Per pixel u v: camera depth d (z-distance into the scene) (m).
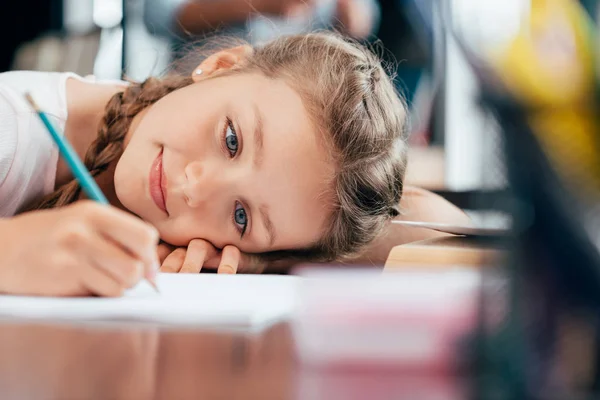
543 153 0.27
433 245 0.85
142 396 0.30
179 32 2.28
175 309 0.55
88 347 0.42
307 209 1.17
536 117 0.27
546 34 0.27
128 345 0.43
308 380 0.34
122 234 0.64
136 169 1.17
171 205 1.15
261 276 0.90
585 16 0.27
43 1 2.53
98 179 1.27
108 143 1.26
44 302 0.59
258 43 1.41
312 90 1.20
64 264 0.63
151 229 0.65
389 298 0.35
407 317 0.35
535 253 0.28
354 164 1.21
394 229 1.37
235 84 1.20
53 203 1.23
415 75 2.28
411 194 1.48
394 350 0.35
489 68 0.27
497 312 0.29
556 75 0.27
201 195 1.13
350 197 1.22
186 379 0.34
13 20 2.54
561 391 0.27
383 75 1.32
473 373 0.29
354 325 0.35
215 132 1.15
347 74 1.24
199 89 1.21
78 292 0.64
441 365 0.34
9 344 0.42
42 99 1.25
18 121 1.19
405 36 2.29
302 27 2.11
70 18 2.50
